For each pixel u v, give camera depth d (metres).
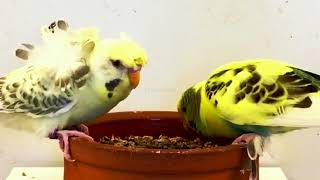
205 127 0.49
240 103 0.45
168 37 0.58
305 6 0.58
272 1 0.58
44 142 0.60
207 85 0.48
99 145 0.44
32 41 0.58
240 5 0.58
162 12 0.58
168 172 0.43
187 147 0.49
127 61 0.45
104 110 0.48
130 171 0.44
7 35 0.58
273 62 0.48
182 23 0.58
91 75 0.46
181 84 0.59
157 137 0.52
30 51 0.48
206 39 0.58
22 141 0.60
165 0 0.58
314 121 0.44
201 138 0.51
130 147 0.44
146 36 0.58
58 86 0.46
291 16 0.58
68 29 0.50
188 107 0.50
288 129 0.46
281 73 0.46
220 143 0.50
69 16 0.58
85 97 0.46
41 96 0.46
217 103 0.46
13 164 0.60
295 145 0.60
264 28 0.58
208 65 0.59
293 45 0.59
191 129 0.51
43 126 0.47
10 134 0.60
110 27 0.58
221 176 0.45
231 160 0.44
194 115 0.49
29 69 0.47
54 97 0.46
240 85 0.46
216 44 0.59
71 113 0.47
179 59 0.59
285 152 0.60
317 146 0.60
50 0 0.57
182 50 0.59
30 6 0.57
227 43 0.59
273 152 0.60
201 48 0.59
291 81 0.45
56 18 0.58
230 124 0.47
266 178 0.56
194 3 0.58
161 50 0.58
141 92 0.59
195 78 0.59
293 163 0.61
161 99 0.59
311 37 0.59
